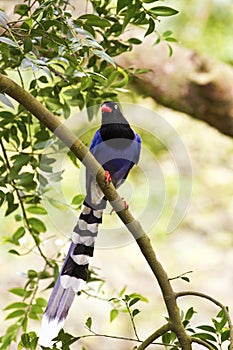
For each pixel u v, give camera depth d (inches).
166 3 513.0
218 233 661.9
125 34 431.5
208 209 669.3
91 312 585.3
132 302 261.1
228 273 639.8
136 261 644.7
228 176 661.3
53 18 259.8
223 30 535.2
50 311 271.9
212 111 468.1
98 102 311.0
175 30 527.2
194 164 652.1
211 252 649.0
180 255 647.1
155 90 458.0
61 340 261.4
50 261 340.2
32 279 340.2
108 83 305.9
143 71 331.3
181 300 616.4
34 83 300.2
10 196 311.9
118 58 444.1
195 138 636.7
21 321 340.2
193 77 462.0
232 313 606.9
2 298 583.2
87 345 564.1
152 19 274.1
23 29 251.0
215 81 462.3
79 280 275.0
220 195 669.9
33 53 263.1
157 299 614.5
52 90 305.0
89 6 336.2
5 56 265.3
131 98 462.3
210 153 652.7
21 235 335.3
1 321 553.9
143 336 576.1
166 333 270.7
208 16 533.0
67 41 243.8
